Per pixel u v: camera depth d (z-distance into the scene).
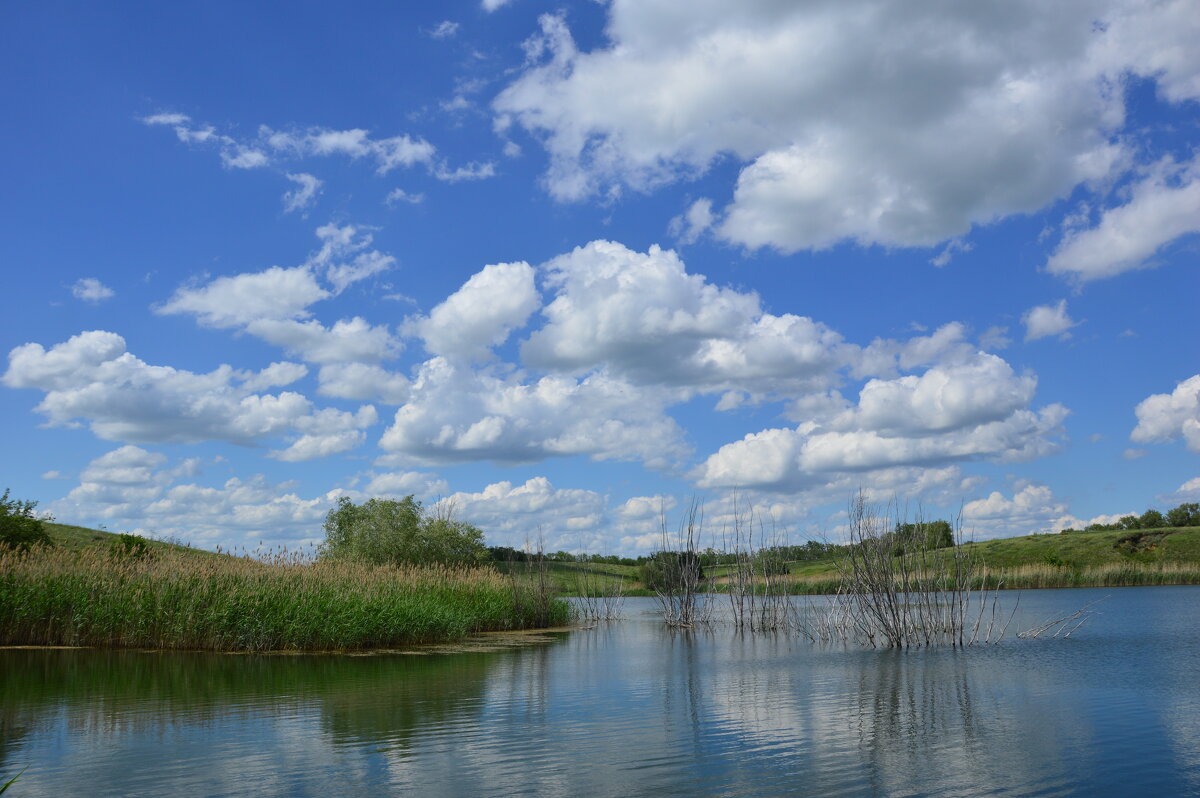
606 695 16.52
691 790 9.69
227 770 10.55
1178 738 12.25
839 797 9.42
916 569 27.52
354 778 10.21
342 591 26.84
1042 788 9.80
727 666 21.38
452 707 15.06
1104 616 35.16
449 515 49.22
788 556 40.06
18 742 12.13
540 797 9.41
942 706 15.01
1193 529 83.69
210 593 24.69
